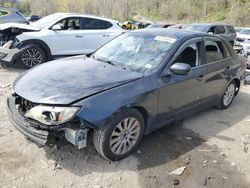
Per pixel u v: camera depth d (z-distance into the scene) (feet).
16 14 36.86
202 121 17.30
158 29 16.79
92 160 12.28
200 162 12.94
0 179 10.81
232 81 19.27
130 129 12.42
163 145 14.06
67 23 29.50
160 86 13.12
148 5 217.36
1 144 12.94
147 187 11.07
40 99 11.04
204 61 16.03
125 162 12.41
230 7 181.98
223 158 13.43
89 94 11.23
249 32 58.08
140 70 13.50
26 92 11.62
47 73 12.98
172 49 14.21
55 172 11.42
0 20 35.04
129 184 11.14
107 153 11.82
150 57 14.11
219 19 177.88
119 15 190.08
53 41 27.81
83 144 11.37
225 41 18.43
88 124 10.96
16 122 11.61
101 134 11.46
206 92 16.55
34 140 11.03
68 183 10.91
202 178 11.88
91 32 30.37
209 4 191.83
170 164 12.57
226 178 12.02
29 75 13.17
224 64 17.67
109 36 31.58
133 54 14.70
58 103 10.78
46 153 12.50
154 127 13.78
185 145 14.24
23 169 11.44
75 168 11.72
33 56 27.12
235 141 15.19
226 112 19.19
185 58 14.79
